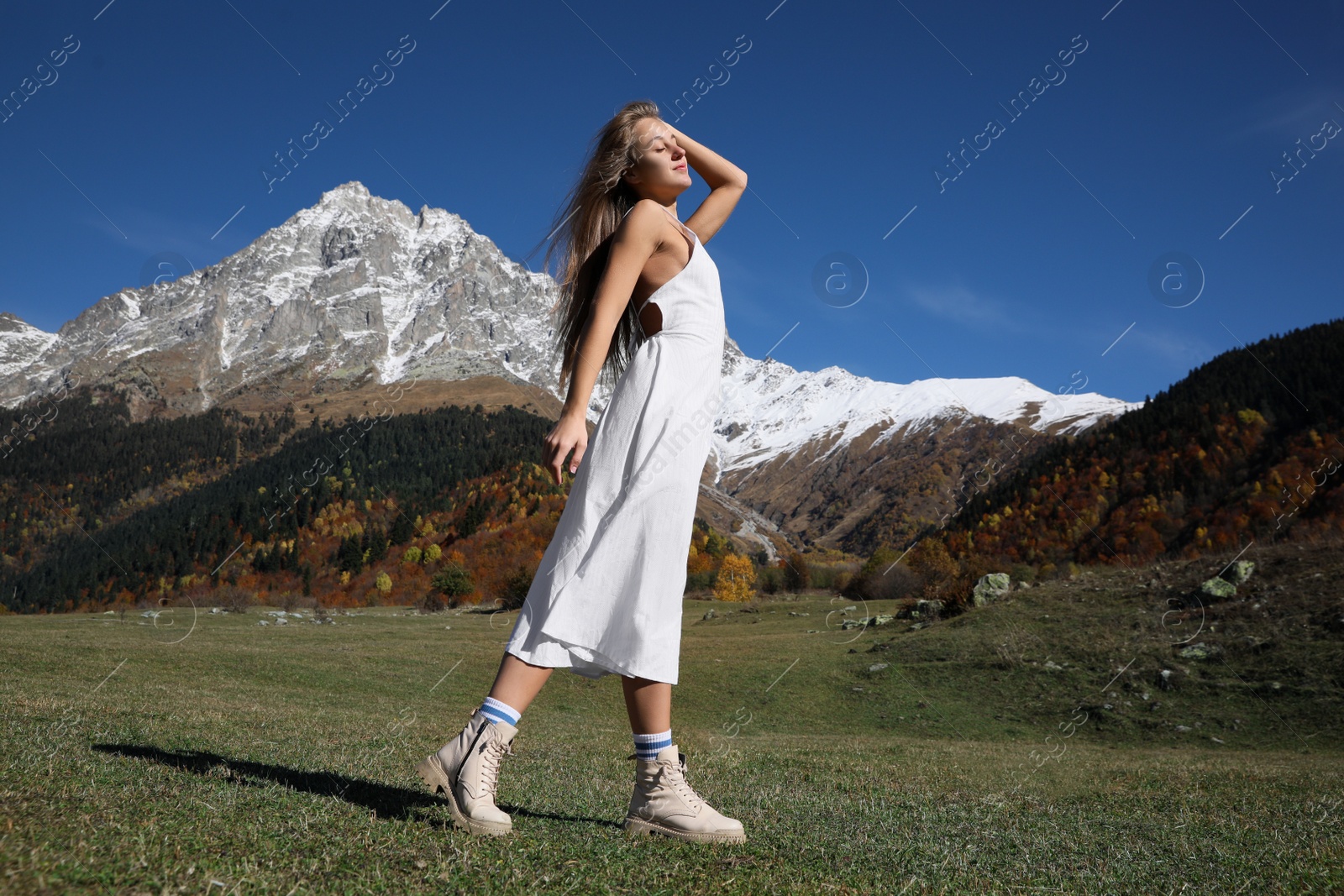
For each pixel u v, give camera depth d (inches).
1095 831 109.5
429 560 3705.7
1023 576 1104.2
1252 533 2257.6
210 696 383.2
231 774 86.8
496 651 1059.3
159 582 3880.4
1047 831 106.4
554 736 334.6
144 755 99.7
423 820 70.4
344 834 59.2
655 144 78.0
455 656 959.6
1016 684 722.8
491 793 68.4
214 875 43.3
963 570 1396.4
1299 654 642.8
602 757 211.8
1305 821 131.8
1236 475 2763.3
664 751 74.6
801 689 778.2
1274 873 73.5
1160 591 857.5
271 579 3720.5
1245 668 650.2
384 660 879.7
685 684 808.9
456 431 5910.4
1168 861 81.4
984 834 98.4
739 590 2632.9
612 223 80.2
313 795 76.6
